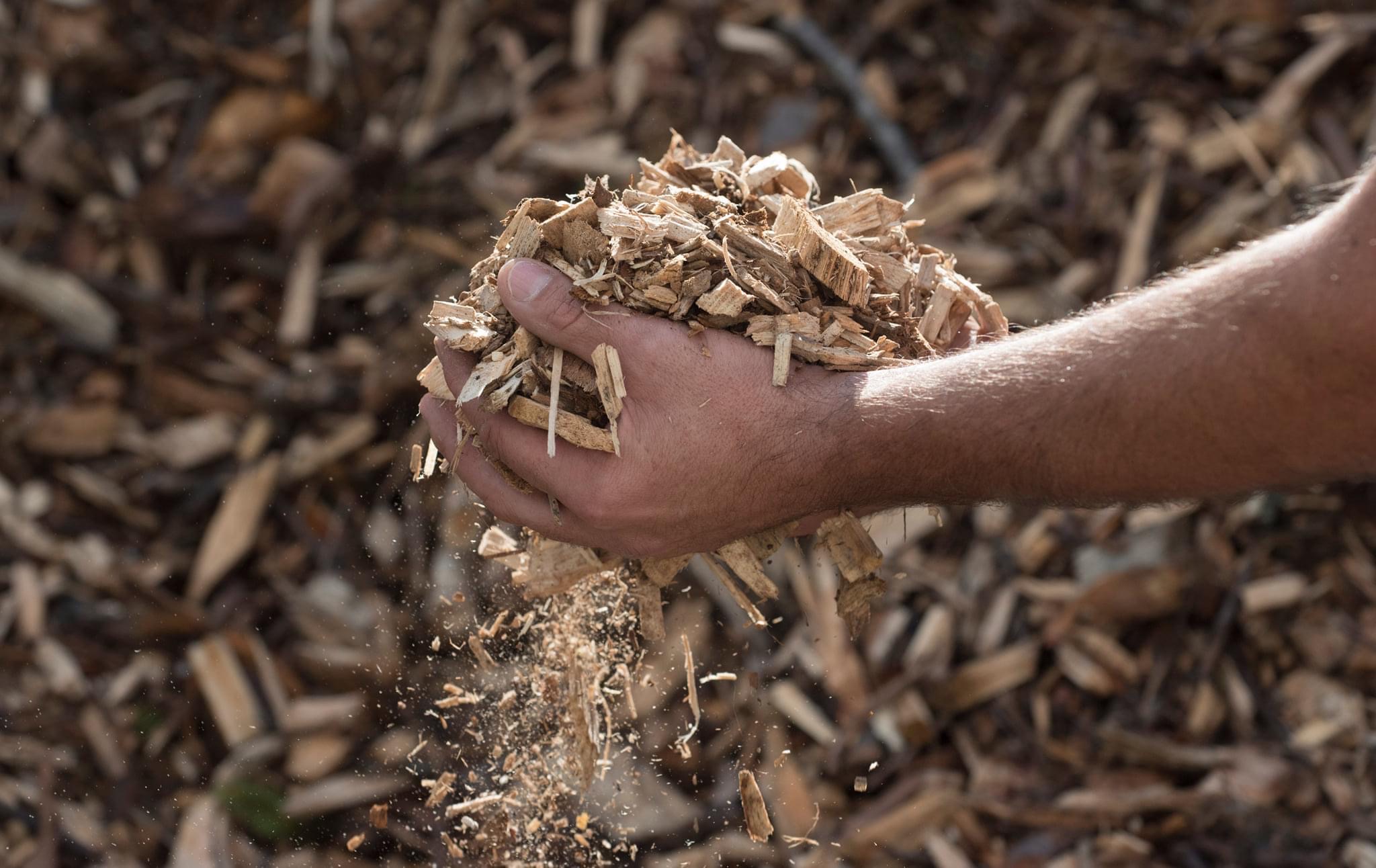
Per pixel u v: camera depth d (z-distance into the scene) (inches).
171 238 133.8
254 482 118.3
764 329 49.6
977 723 100.6
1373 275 37.7
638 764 94.0
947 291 56.2
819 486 48.9
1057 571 107.8
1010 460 46.4
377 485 117.5
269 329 129.3
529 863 71.2
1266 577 103.6
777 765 96.1
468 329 49.6
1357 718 96.5
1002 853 92.4
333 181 135.4
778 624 104.8
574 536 51.9
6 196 135.1
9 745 100.7
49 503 118.2
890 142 135.4
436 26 146.9
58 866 93.4
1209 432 42.5
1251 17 134.9
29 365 126.2
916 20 143.9
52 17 143.7
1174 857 90.7
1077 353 45.2
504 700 67.5
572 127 138.9
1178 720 98.9
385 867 90.9
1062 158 132.6
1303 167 124.3
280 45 145.5
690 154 59.1
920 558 110.7
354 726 100.0
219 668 106.0
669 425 47.9
